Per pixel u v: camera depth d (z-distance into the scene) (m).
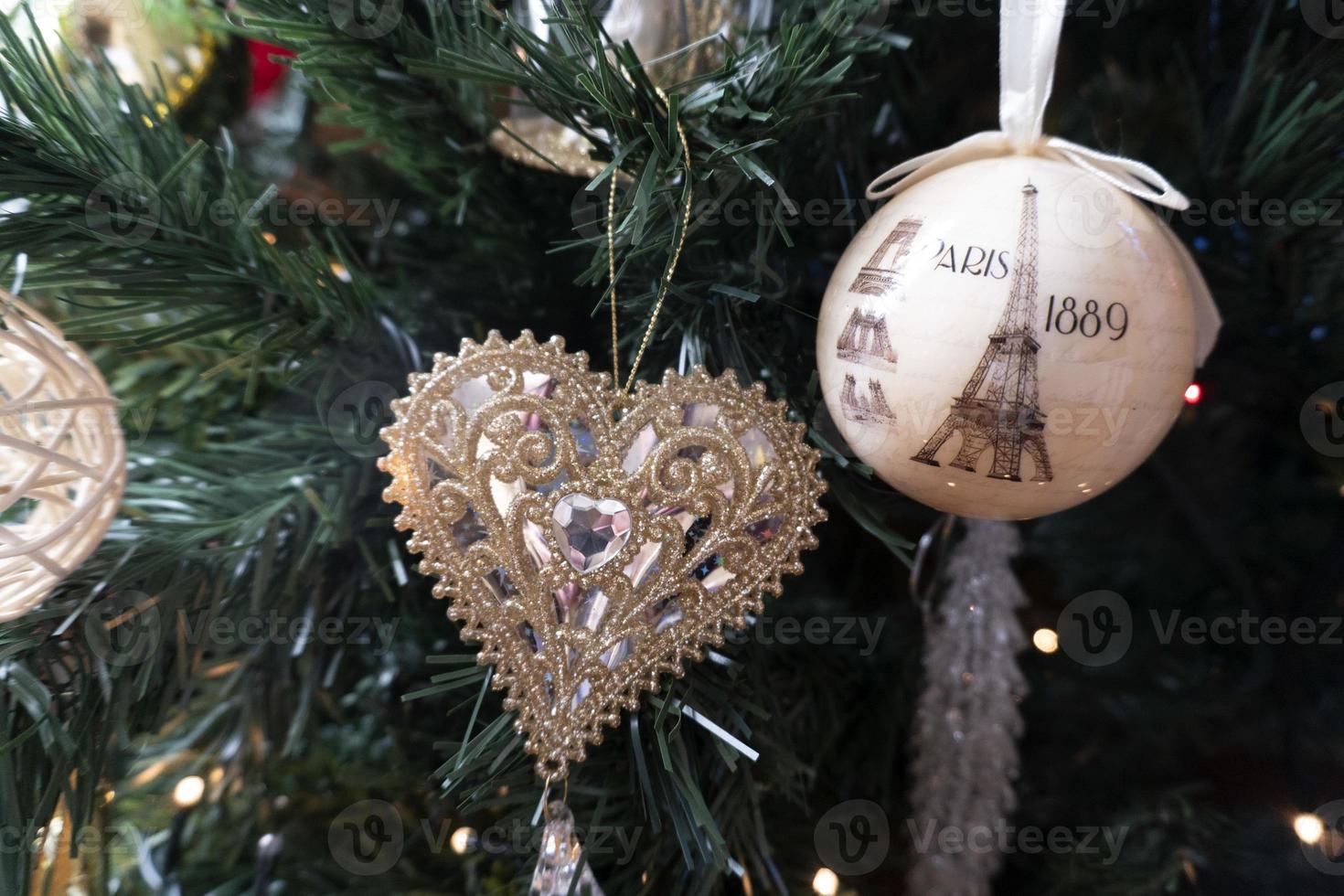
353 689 0.34
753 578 0.26
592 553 0.25
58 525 0.23
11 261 0.26
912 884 0.31
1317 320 0.30
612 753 0.28
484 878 0.30
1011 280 0.22
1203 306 0.24
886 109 0.30
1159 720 0.35
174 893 0.29
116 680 0.26
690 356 0.27
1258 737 0.34
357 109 0.29
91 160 0.26
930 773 0.31
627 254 0.25
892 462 0.24
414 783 0.32
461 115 0.30
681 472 0.25
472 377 0.25
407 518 0.25
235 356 0.29
